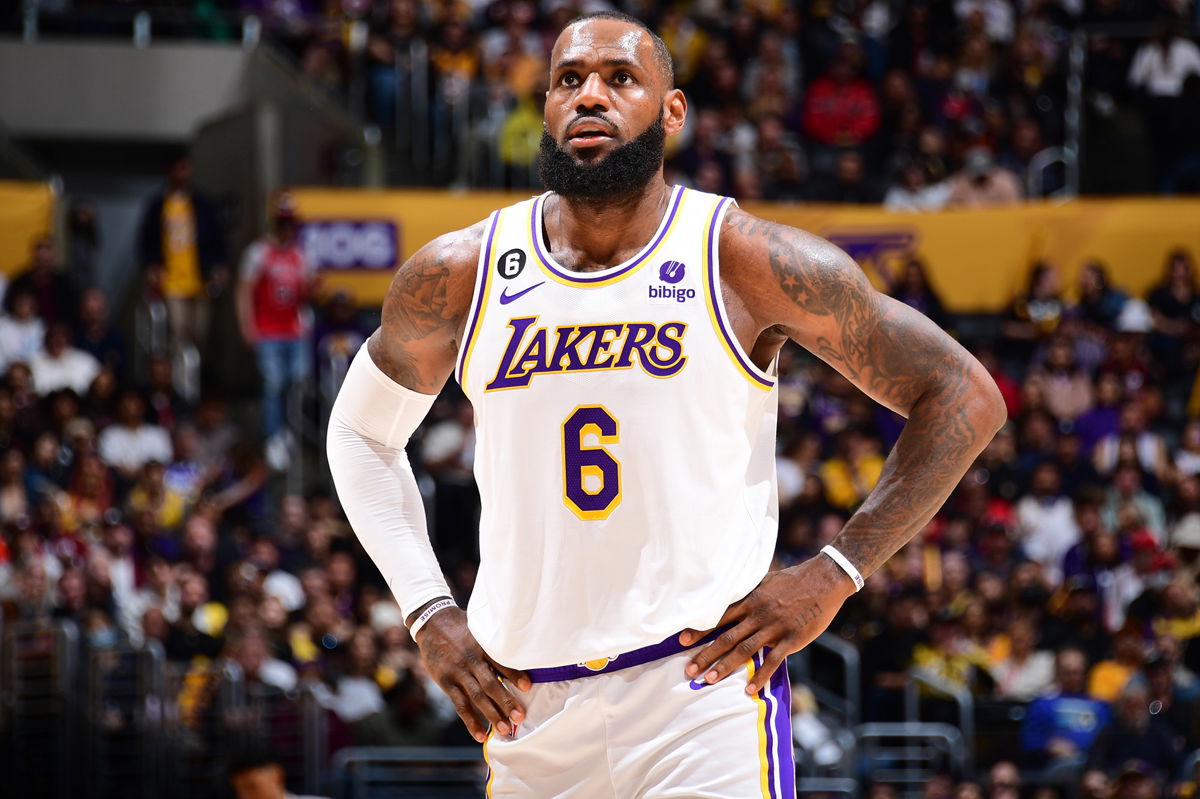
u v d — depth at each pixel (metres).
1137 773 15.63
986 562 21.12
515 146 29.48
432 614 6.21
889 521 5.90
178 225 27.03
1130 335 25.95
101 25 32.69
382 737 17.97
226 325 27.89
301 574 20.83
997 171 28.38
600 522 5.71
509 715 5.92
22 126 31.88
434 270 6.08
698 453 5.71
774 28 31.25
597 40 5.89
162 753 17.52
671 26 30.48
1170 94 30.05
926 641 19.28
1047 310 26.61
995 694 18.89
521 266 5.91
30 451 22.23
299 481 25.53
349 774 17.67
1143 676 17.59
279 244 25.73
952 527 21.67
